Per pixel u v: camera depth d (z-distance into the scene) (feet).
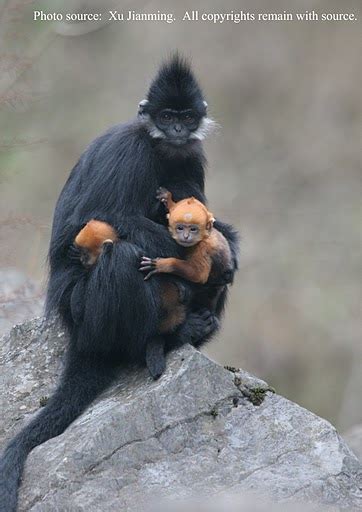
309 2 117.91
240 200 106.32
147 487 34.17
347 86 116.47
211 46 116.57
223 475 34.60
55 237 39.45
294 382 97.14
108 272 36.37
